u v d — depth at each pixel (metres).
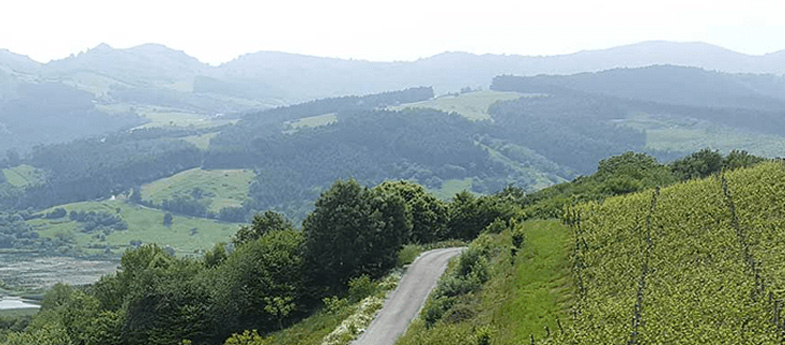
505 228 63.94
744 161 75.31
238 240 76.50
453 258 59.66
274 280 59.25
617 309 28.44
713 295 26.98
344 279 60.81
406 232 63.12
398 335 41.81
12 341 64.56
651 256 34.66
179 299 58.09
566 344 27.59
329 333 45.72
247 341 47.38
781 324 23.47
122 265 72.19
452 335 34.75
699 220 37.69
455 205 82.25
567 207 52.19
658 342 24.52
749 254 31.17
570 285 36.31
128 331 57.94
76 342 62.16
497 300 38.81
